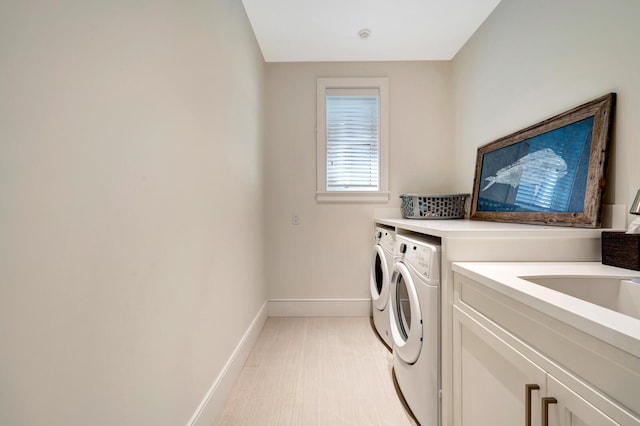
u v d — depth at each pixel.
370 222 2.62
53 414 0.54
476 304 0.95
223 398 1.41
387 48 2.38
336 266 2.63
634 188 1.06
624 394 0.48
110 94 0.68
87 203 0.62
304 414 1.36
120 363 0.71
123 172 0.73
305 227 2.62
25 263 0.49
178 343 1.00
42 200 0.52
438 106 2.59
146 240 0.82
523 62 1.65
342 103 2.65
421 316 1.25
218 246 1.39
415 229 1.43
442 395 1.15
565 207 1.32
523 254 1.11
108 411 0.67
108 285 0.68
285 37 2.22
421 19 2.02
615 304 0.89
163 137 0.91
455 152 2.52
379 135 2.60
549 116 1.46
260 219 2.37
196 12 1.16
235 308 1.65
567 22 1.34
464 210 2.25
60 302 0.56
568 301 0.63
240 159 1.78
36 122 0.51
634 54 1.05
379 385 1.58
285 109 2.59
